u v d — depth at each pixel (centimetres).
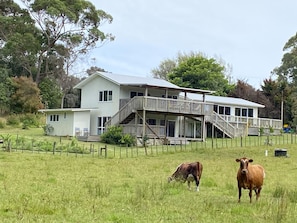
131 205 1268
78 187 1619
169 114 4456
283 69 8369
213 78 7306
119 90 4488
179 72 7519
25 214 1089
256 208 1285
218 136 4991
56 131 4697
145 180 1917
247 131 5234
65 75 7288
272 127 5438
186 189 1719
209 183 1869
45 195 1378
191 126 5006
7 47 6475
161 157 3148
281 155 3297
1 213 1097
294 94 7688
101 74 4647
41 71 7044
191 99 4978
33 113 5934
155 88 4384
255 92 7325
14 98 5891
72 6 6906
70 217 1073
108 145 3928
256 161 2969
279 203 1341
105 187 1581
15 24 6756
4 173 1967
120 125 4253
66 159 2775
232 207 1297
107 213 1136
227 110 5528
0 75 6162
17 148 3306
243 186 1412
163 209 1218
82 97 4938
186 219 1105
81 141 4147
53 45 6988
